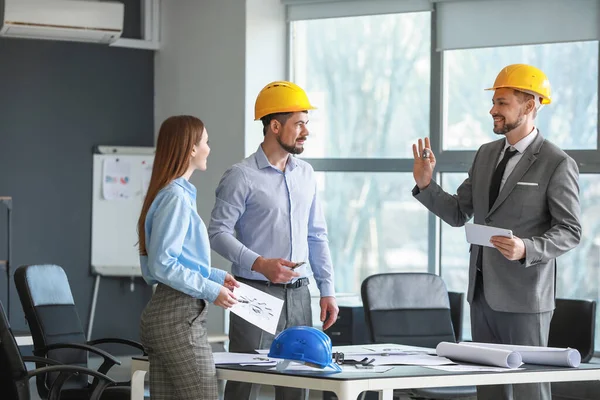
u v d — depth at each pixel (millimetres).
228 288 3846
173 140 3742
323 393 6957
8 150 8531
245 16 8070
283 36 8281
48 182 8688
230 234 4438
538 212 4367
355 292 8078
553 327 6031
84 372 4488
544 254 4102
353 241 8086
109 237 8797
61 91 8750
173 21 8797
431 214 7688
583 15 6949
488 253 4387
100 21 8273
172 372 3625
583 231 7059
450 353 3973
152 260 3576
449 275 7664
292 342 3596
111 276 8922
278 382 3486
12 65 8562
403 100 7859
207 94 8422
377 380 3365
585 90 7055
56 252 8703
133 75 9008
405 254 7859
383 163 7879
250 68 8102
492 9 7309
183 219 3629
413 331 5527
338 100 8156
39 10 8062
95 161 8797
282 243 4520
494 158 4570
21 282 5391
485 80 7469
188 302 3633
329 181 8203
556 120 7172
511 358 3748
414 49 7793
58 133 8734
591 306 5906
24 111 8602
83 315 8797
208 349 3670
